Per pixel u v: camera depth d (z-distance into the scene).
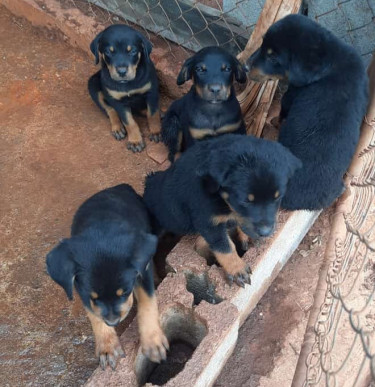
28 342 0.79
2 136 1.07
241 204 0.64
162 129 0.99
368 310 0.78
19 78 1.18
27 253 0.90
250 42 0.93
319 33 0.77
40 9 1.22
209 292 0.75
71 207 0.96
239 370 0.77
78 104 1.13
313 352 0.68
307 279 0.85
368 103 0.79
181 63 1.09
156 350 0.67
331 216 0.88
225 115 0.89
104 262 0.58
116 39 0.93
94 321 0.67
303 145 0.75
